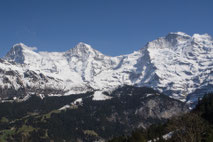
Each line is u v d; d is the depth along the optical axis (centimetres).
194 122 19088
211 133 17975
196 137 18338
